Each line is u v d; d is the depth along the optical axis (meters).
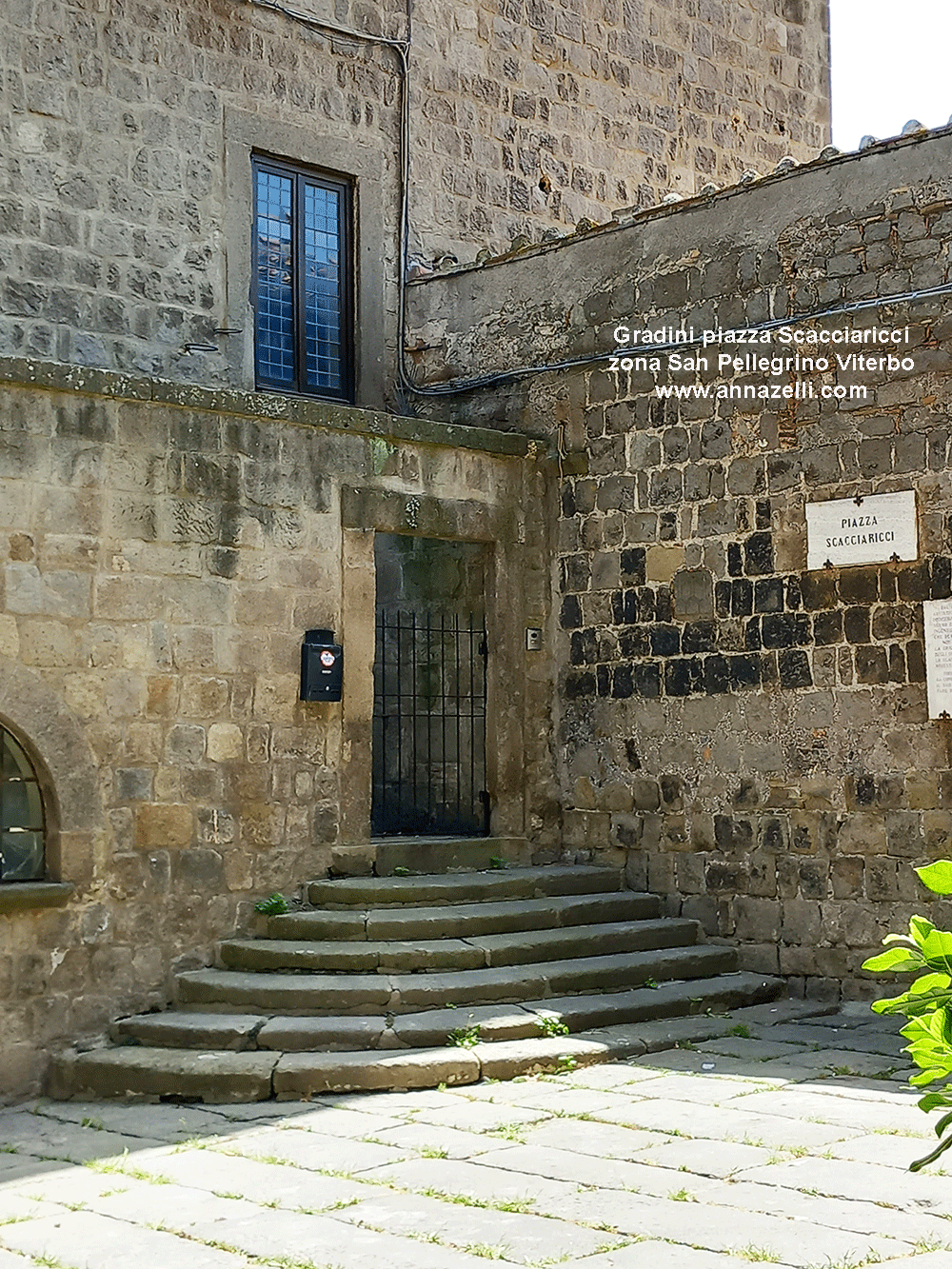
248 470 9.70
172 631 9.25
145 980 8.94
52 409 8.77
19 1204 6.00
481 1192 5.87
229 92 11.78
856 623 9.91
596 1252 5.13
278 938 9.39
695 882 10.58
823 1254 5.04
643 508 11.05
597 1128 6.84
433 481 10.84
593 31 14.62
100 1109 7.84
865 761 9.82
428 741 11.60
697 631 10.70
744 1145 6.48
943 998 3.43
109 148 11.06
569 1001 9.01
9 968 8.36
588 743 11.27
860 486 9.95
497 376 11.90
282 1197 5.91
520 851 11.14
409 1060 7.80
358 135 12.62
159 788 9.12
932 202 9.72
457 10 13.47
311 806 9.92
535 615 11.46
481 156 13.56
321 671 9.88
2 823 8.62
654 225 11.10
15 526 8.58
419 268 12.63
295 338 12.27
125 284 11.09
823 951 9.91
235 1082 7.70
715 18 15.78
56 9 10.84
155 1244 5.40
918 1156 6.29
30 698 8.56
